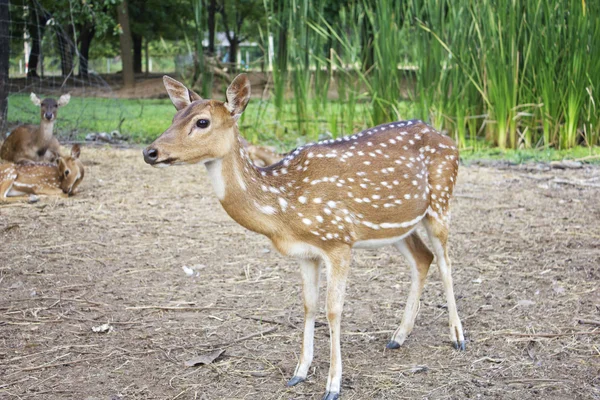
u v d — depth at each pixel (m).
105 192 9.58
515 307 5.54
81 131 15.01
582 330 5.05
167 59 37.88
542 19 12.23
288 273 6.45
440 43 12.44
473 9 12.27
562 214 8.41
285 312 5.51
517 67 12.28
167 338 5.01
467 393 4.16
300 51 13.38
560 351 4.72
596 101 12.09
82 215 8.36
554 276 6.24
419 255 4.88
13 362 4.60
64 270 6.44
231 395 4.19
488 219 8.22
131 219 8.22
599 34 11.84
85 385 4.30
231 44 24.14
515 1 12.09
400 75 13.10
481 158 11.95
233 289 6.03
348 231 4.19
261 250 7.14
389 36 12.72
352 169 4.30
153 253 6.99
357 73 13.41
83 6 13.95
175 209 8.73
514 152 12.27
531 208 8.70
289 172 4.22
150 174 10.88
